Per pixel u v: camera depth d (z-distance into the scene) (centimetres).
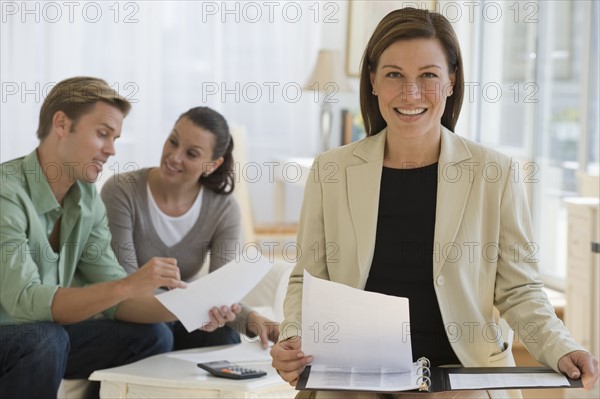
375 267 208
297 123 737
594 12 508
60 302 261
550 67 545
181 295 277
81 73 675
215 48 709
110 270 297
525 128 567
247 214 634
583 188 403
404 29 201
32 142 658
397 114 203
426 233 206
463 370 186
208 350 289
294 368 187
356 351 185
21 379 258
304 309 185
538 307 200
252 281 288
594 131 511
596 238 362
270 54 725
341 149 218
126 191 315
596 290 363
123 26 683
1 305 269
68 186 280
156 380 251
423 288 206
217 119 314
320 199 215
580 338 376
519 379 181
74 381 292
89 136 274
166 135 703
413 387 176
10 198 264
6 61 648
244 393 243
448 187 205
